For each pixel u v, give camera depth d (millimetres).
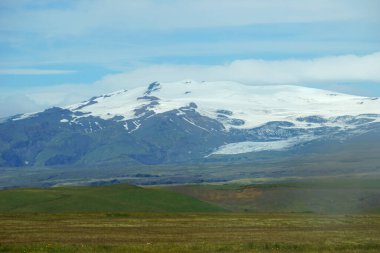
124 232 134625
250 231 141250
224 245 106125
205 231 140250
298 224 163500
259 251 99312
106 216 194000
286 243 110438
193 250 99250
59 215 196500
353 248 104812
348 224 163625
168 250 98562
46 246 101312
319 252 99750
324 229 148375
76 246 102000
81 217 187750
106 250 97750
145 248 100250
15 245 102938
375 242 113938
